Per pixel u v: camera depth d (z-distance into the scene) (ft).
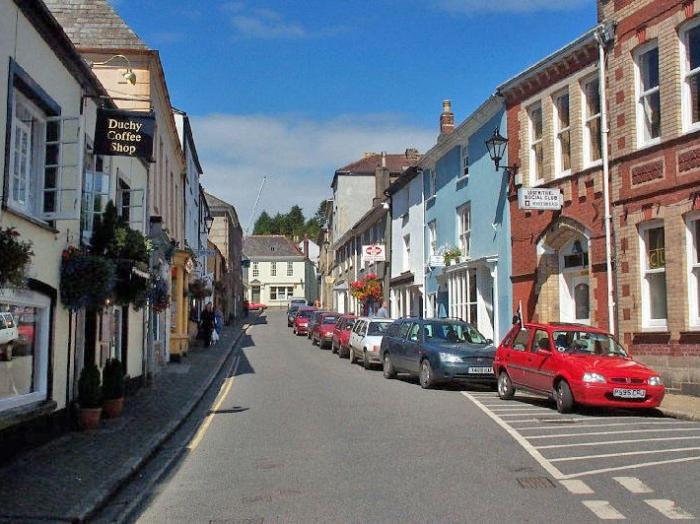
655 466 27.66
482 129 77.00
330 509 22.35
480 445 32.58
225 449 32.96
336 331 97.71
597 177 55.57
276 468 28.55
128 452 30.63
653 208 49.29
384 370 65.77
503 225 70.59
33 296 31.45
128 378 50.44
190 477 27.53
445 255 84.48
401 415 42.27
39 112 33.19
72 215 32.91
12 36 28.91
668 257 47.93
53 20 31.83
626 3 52.42
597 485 24.77
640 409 43.19
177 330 81.87
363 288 130.52
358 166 185.47
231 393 54.95
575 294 61.00
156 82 61.05
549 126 62.64
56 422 34.42
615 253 52.95
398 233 116.78
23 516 21.04
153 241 52.95
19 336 30.89
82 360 39.17
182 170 93.15
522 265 66.49
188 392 53.42
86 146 40.32
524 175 66.54
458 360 54.65
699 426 37.73
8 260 24.50
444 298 91.81
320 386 58.59
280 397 51.70
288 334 146.51
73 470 27.20
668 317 47.91
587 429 36.91
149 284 43.70
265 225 436.76
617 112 53.21
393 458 29.94
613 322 53.06
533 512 21.52
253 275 318.04
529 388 46.47
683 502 22.44
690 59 47.67
